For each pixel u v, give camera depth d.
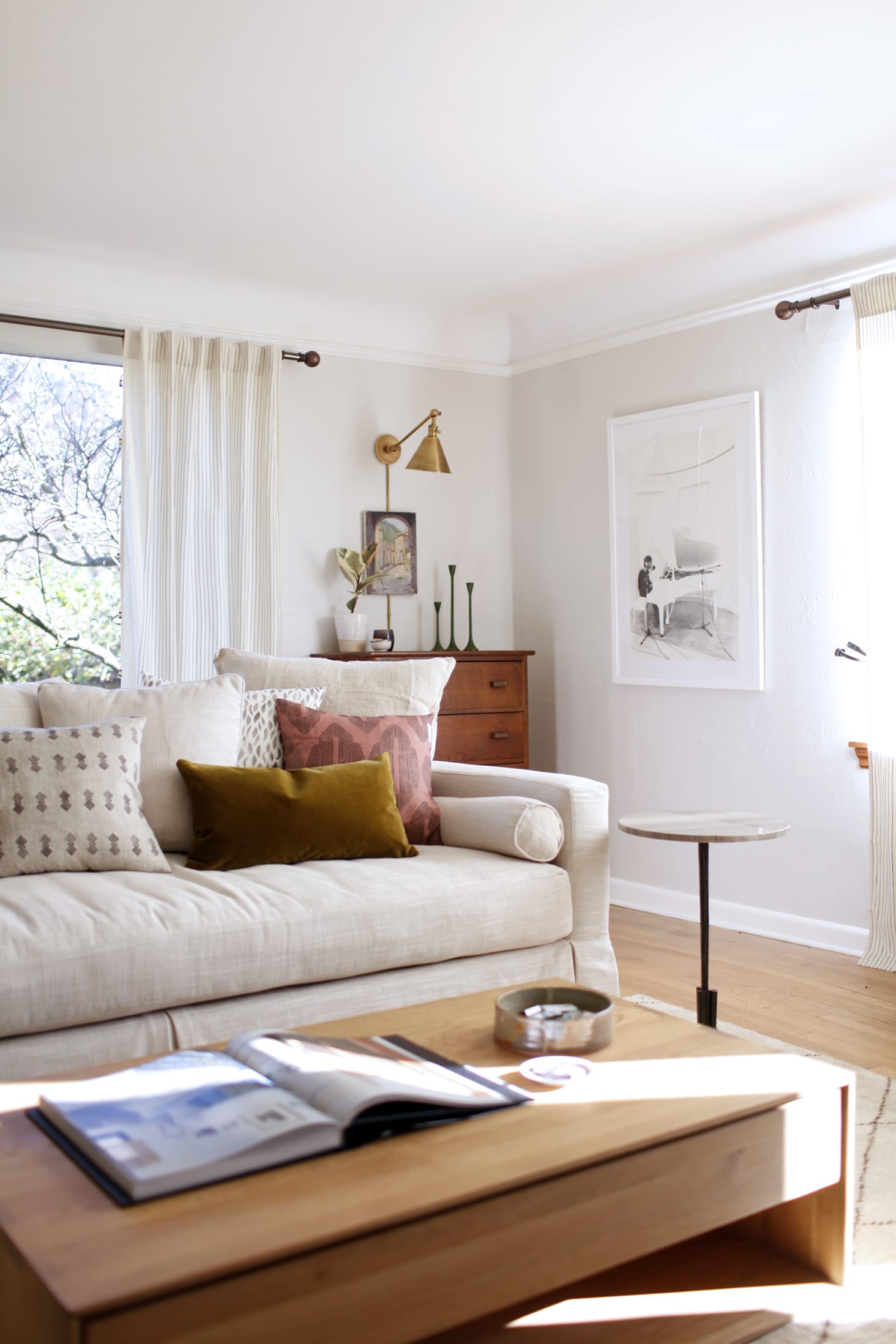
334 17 2.61
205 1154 1.26
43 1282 1.05
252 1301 1.09
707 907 2.73
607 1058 1.66
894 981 3.52
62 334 4.18
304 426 4.71
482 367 5.22
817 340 3.93
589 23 2.65
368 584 4.82
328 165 3.45
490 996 1.98
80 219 3.88
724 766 4.30
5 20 2.61
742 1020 3.12
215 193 3.67
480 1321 1.53
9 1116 1.46
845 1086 1.61
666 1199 1.40
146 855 2.60
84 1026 2.14
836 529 3.89
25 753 2.57
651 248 4.22
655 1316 1.56
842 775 3.89
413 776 3.07
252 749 3.02
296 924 2.35
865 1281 1.76
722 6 2.58
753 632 4.14
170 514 4.25
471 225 3.97
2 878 2.45
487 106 3.07
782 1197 1.53
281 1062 1.52
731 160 3.44
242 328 4.55
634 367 4.64
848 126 3.21
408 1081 1.48
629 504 4.62
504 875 2.71
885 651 3.62
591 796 2.89
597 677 4.86
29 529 4.23
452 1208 1.23
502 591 5.30
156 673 4.24
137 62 2.81
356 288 4.67
